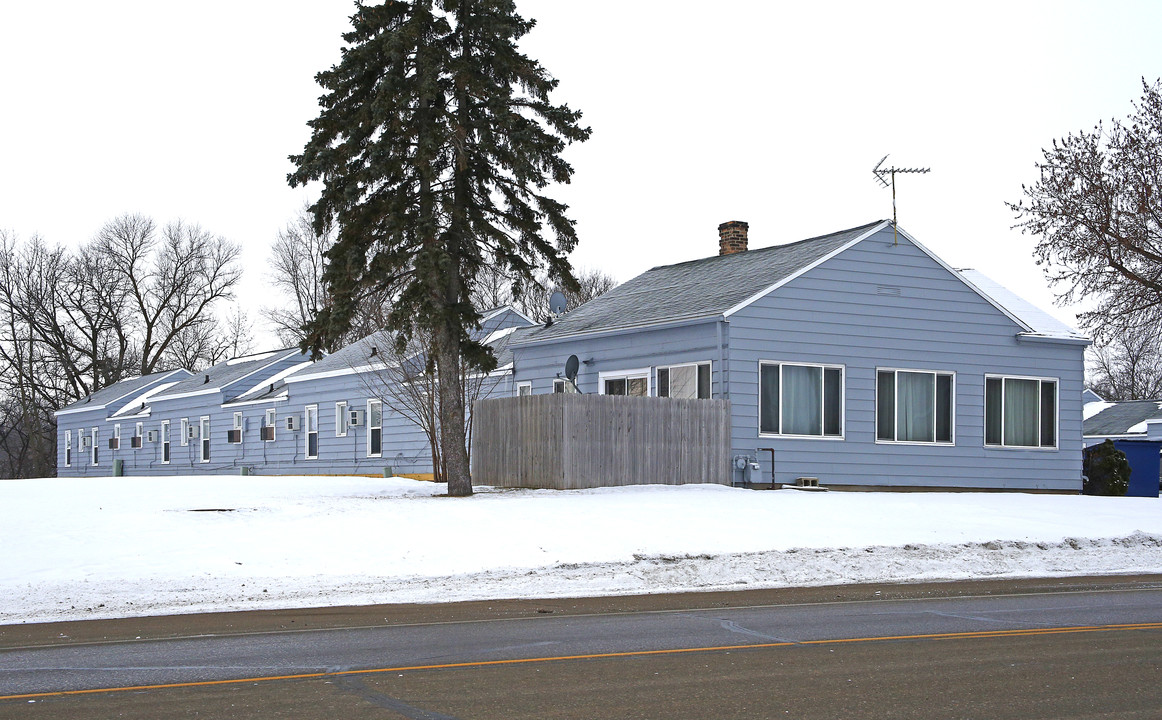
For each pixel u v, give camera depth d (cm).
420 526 1786
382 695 764
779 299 2559
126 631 1109
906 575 1593
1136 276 3030
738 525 1852
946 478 2758
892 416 2695
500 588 1416
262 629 1109
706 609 1250
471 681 815
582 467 2350
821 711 710
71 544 1666
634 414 2409
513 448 2498
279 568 1516
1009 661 891
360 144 2262
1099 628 1080
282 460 4444
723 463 2483
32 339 6944
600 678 824
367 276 2281
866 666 870
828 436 2605
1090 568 1700
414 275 2333
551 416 2366
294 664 895
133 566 1519
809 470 2572
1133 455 3147
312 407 4262
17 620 1202
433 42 2247
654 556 1611
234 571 1495
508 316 4116
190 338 7612
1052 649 952
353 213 2259
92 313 7112
